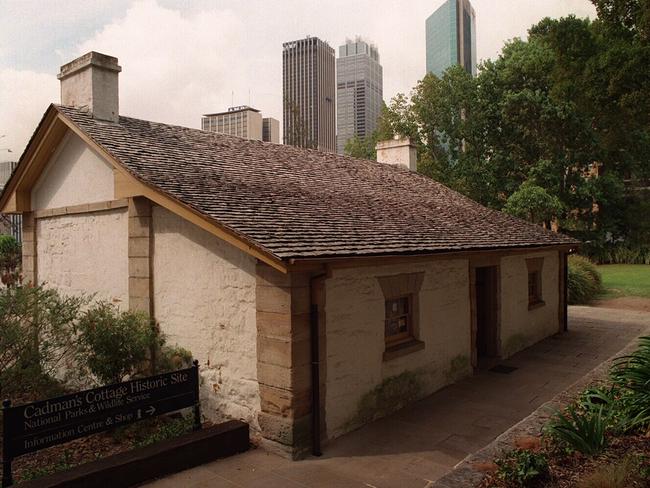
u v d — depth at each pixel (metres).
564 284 14.20
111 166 8.69
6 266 20.55
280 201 8.17
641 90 13.17
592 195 31.69
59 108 9.16
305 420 6.25
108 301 8.82
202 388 7.30
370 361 7.35
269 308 6.36
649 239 34.38
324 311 6.55
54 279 10.12
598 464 4.80
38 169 10.25
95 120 9.28
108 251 8.88
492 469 5.08
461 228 10.74
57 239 10.05
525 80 30.73
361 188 11.36
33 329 7.54
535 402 8.18
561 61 14.92
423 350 8.50
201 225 6.60
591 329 14.39
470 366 9.84
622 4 13.56
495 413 7.68
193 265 7.39
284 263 5.68
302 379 6.23
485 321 11.10
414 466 5.88
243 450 6.36
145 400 5.96
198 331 7.34
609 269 30.23
